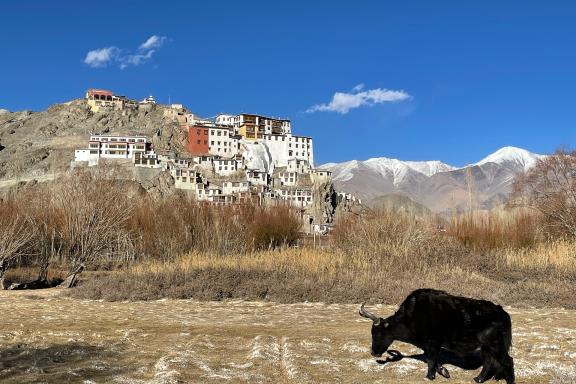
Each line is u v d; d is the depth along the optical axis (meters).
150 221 31.94
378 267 23.52
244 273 23.47
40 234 31.16
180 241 30.17
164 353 10.79
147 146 170.00
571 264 23.59
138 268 26.20
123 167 151.38
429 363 8.87
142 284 22.83
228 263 25.38
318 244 30.58
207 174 164.25
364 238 26.61
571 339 11.98
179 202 35.03
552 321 14.91
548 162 46.22
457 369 9.52
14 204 34.66
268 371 9.33
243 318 16.00
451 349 8.88
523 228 27.91
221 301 20.66
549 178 45.84
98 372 9.36
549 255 24.86
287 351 10.77
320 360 9.99
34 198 36.91
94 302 20.86
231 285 21.92
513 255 24.92
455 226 27.89
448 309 8.70
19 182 143.88
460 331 8.58
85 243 27.55
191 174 152.88
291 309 18.17
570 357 10.30
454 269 22.94
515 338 12.16
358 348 10.96
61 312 17.61
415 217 27.88
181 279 23.22
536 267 23.55
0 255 27.09
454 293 19.27
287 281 22.11
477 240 27.19
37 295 23.30
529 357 10.33
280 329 13.70
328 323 14.90
